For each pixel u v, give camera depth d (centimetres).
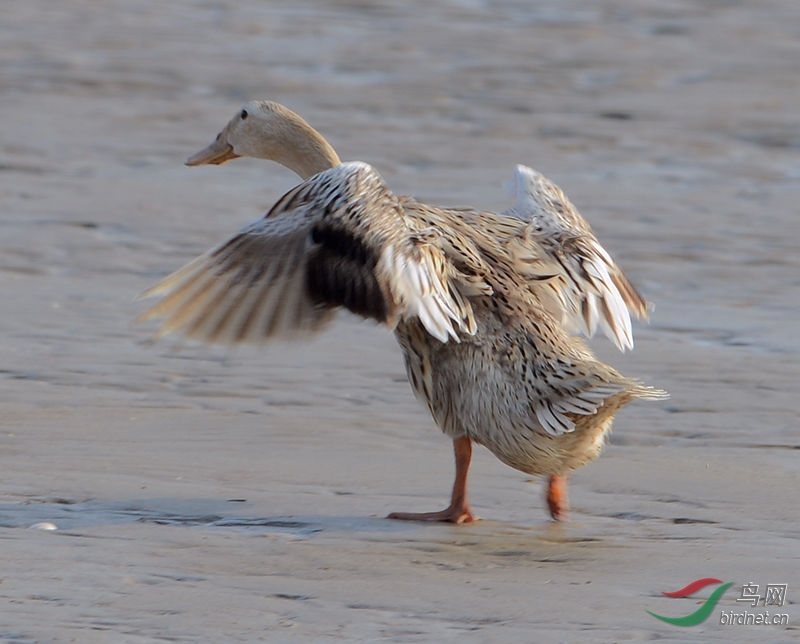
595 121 2611
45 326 1455
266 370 1335
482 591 793
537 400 907
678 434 1168
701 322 1530
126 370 1318
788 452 1120
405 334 957
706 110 2697
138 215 1948
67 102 2656
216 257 891
